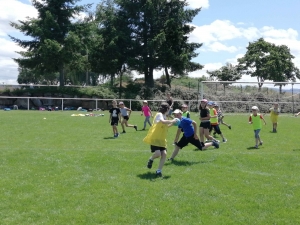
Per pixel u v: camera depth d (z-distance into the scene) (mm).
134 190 8133
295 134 18203
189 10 47688
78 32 45406
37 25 43375
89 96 44250
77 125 21125
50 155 11359
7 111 33625
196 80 58031
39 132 17734
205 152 12297
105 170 9867
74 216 6668
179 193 7949
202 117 13367
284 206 7215
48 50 41906
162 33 44219
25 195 7777
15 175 9234
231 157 11406
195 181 8859
